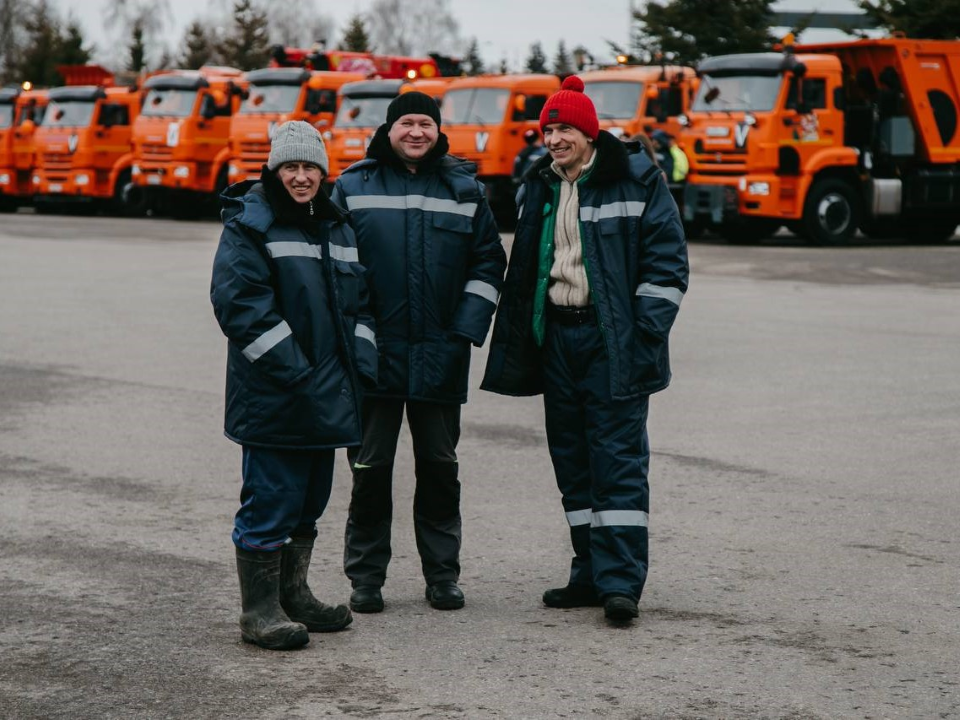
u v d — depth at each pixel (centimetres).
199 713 396
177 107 3098
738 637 468
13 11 7369
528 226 507
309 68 3097
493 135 2630
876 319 1374
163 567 554
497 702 405
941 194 2380
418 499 514
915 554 571
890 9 3092
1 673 430
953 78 2364
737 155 2259
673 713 396
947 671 433
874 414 881
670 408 904
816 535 602
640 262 500
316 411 457
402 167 509
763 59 2269
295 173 455
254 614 461
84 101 3344
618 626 482
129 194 3188
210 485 701
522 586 534
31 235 2609
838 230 2338
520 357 513
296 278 457
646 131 2412
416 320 502
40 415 880
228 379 466
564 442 511
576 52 2675
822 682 423
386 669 436
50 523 622
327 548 591
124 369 1060
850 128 2377
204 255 2156
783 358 1116
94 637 466
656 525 621
